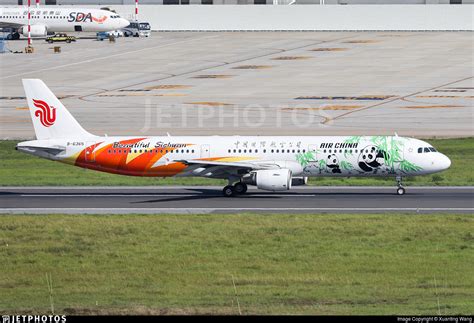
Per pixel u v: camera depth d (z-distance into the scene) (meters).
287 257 161.75
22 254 167.38
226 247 170.00
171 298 134.00
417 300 130.12
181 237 179.12
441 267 153.25
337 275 148.75
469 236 177.00
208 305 127.81
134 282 146.00
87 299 134.12
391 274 149.12
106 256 164.75
